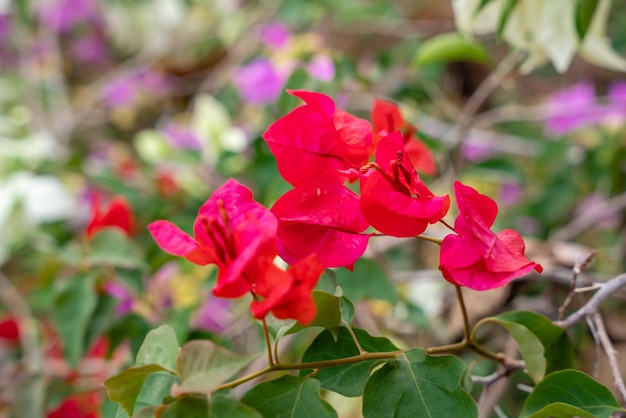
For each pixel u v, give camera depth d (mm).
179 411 420
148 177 908
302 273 411
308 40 967
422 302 847
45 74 1385
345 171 441
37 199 1019
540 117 1022
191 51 1402
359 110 975
